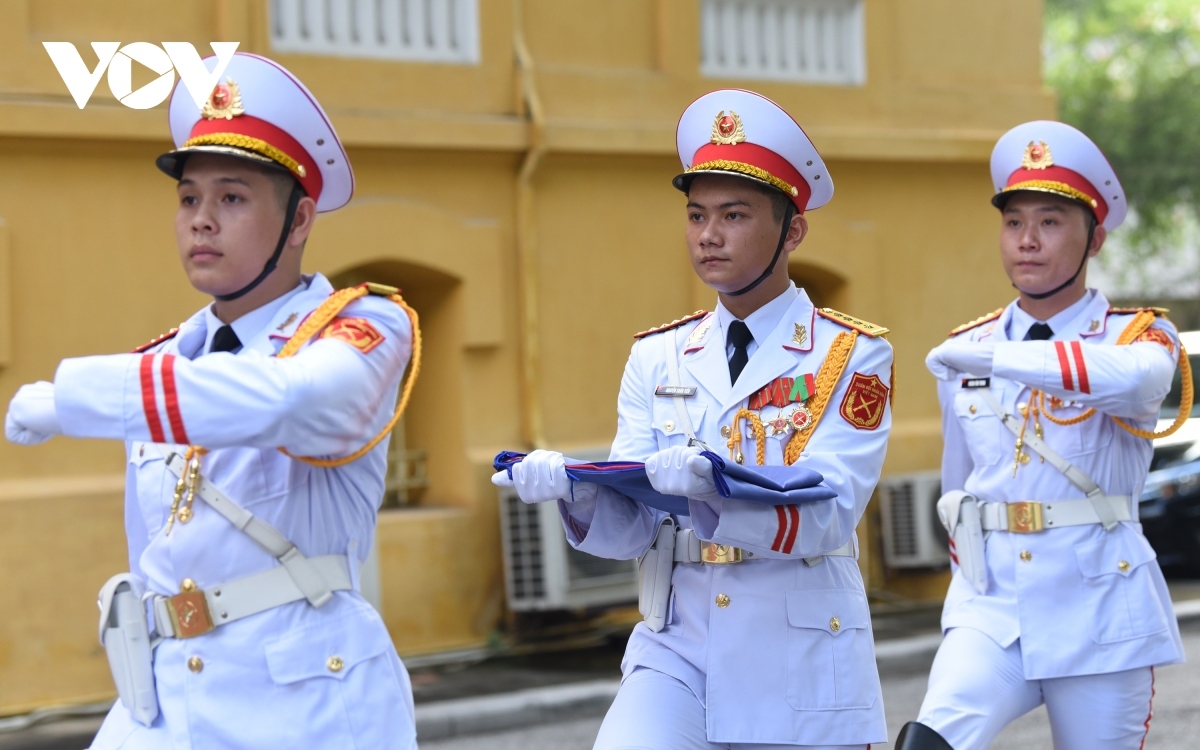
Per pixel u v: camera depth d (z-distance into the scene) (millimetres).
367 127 14539
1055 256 7918
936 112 18172
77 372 4363
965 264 18344
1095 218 8016
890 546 17375
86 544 13172
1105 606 7430
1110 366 7043
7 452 13094
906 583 17672
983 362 7133
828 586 5676
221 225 4852
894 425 17766
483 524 15250
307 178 4973
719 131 5875
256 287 4949
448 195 15250
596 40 16234
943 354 7219
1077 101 38938
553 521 14703
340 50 14859
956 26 18484
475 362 15438
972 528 7699
